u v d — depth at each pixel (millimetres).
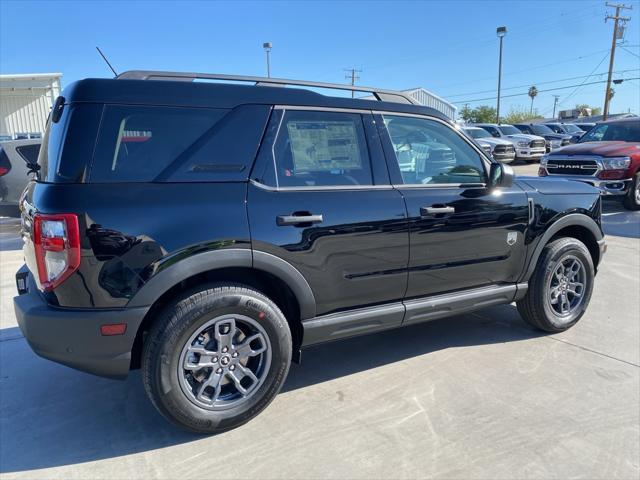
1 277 5973
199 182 2648
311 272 2918
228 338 2742
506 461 2549
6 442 2756
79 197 2393
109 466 2551
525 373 3488
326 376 3500
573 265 4191
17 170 7820
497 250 3699
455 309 3615
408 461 2555
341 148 3109
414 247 3279
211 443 2736
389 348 3957
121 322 2455
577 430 2809
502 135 21797
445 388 3291
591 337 4109
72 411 3074
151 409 3098
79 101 2504
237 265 2684
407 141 3406
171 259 2514
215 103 2750
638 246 7324
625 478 2422
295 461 2566
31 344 2510
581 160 10383
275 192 2818
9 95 23047
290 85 3045
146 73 2723
